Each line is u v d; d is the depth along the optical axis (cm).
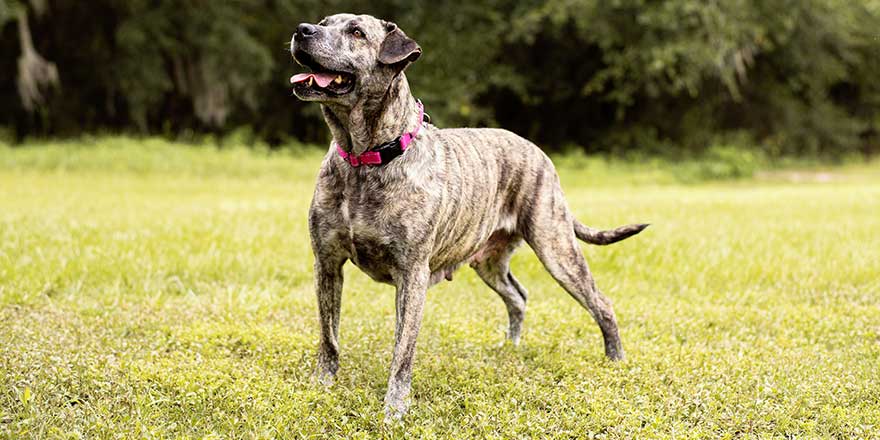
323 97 383
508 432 378
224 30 2108
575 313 609
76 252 706
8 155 1708
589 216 1078
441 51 2427
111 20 2153
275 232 866
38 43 2120
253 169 1819
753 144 2908
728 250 831
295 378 443
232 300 598
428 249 409
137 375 419
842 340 546
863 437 383
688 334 561
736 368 472
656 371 469
